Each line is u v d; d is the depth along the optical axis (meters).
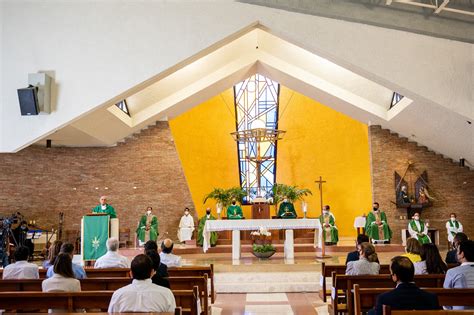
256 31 15.40
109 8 10.89
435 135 16.89
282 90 21.22
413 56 10.61
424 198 18.25
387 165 18.59
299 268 12.05
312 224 13.33
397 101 16.50
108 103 10.97
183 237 17.91
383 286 5.91
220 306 9.19
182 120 20.78
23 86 10.68
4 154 16.91
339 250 16.19
